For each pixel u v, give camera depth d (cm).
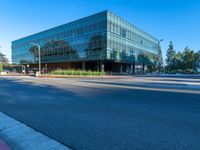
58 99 1061
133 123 594
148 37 6944
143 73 6731
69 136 487
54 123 600
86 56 5000
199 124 580
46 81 2659
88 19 4944
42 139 472
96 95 1212
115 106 859
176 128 542
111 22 4666
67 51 5550
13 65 8206
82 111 761
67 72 4566
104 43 4550
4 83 2316
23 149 420
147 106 857
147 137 473
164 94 1266
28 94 1273
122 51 5153
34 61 6938
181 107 834
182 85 1930
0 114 720
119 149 406
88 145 430
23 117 675
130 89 1566
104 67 5725
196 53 8019
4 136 500
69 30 5497
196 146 416
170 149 402
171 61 9088
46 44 6347
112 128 546
